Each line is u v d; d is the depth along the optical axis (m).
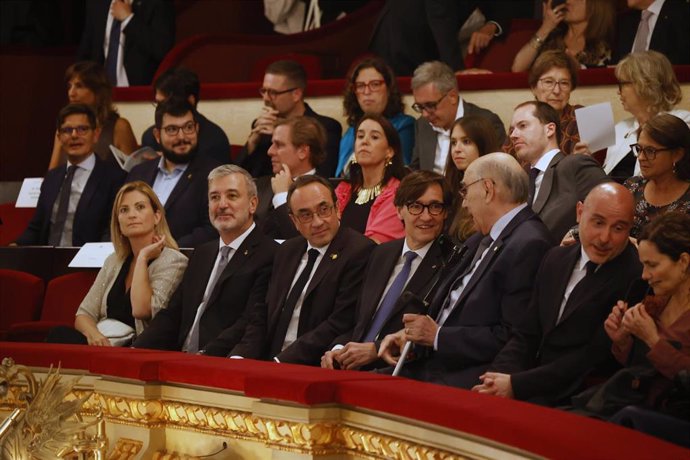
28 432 11.30
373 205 15.20
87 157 19.62
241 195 14.31
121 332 15.21
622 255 10.35
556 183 13.55
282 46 23.69
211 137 19.42
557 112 14.80
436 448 8.19
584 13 18.86
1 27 26.86
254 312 13.70
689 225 9.38
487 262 11.31
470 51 20.75
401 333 11.56
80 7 28.77
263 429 9.67
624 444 6.77
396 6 20.97
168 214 17.92
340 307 12.95
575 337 10.25
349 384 9.02
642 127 12.28
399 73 21.02
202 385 10.34
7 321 16.81
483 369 11.00
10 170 25.28
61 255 17.28
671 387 8.97
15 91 25.34
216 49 23.61
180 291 14.75
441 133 17.03
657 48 18.23
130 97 23.08
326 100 20.97
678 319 9.33
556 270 10.66
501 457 7.52
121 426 11.21
